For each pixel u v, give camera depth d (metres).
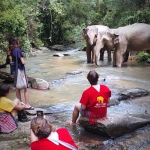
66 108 5.86
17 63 5.33
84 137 4.34
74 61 12.91
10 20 10.14
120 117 4.53
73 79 8.70
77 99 6.51
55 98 6.61
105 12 25.03
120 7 17.31
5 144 4.10
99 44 11.56
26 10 15.44
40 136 2.47
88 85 7.86
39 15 19.92
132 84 7.86
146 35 11.20
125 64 11.64
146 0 15.94
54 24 21.25
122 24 16.91
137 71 9.94
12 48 5.36
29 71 10.17
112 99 6.12
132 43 11.27
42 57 14.67
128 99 6.43
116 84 7.86
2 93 4.62
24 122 5.01
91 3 23.09
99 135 4.40
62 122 5.03
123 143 4.11
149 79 8.53
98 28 12.44
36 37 18.03
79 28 22.91
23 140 4.25
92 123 4.33
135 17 14.86
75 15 21.25
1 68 11.01
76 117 4.82
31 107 5.61
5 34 10.98
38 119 2.53
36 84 7.55
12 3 11.52
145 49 11.45
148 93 6.85
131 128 4.54
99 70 10.27
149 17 14.62
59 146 2.46
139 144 4.11
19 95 5.54
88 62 12.34
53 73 9.72
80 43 22.80
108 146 4.07
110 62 12.53
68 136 2.57
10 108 4.62
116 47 11.04
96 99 4.29
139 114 5.41
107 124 4.21
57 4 19.75
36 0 17.55
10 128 4.62
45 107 5.93
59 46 19.50
